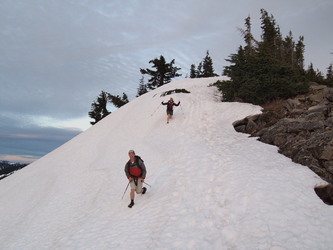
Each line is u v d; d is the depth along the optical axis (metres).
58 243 7.19
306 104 13.20
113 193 10.07
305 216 5.68
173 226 6.33
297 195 6.49
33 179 15.54
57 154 19.70
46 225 9.07
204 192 7.64
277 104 14.78
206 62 56.91
